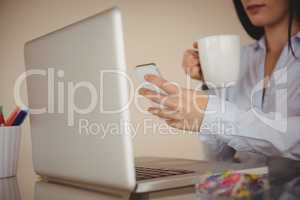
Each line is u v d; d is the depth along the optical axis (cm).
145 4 128
